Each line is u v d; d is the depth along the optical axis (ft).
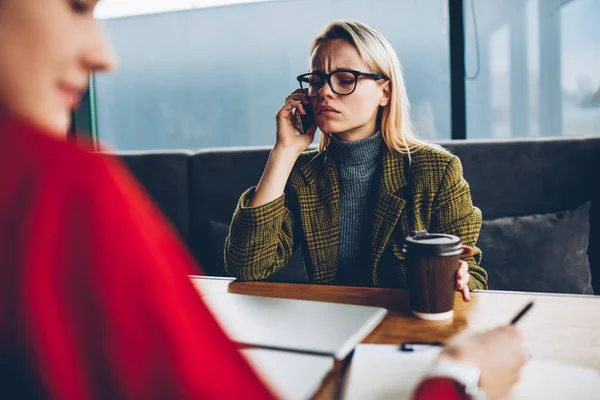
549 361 2.06
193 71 12.87
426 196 4.14
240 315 2.60
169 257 0.82
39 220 0.71
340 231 4.39
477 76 8.25
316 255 4.31
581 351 2.21
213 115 13.00
